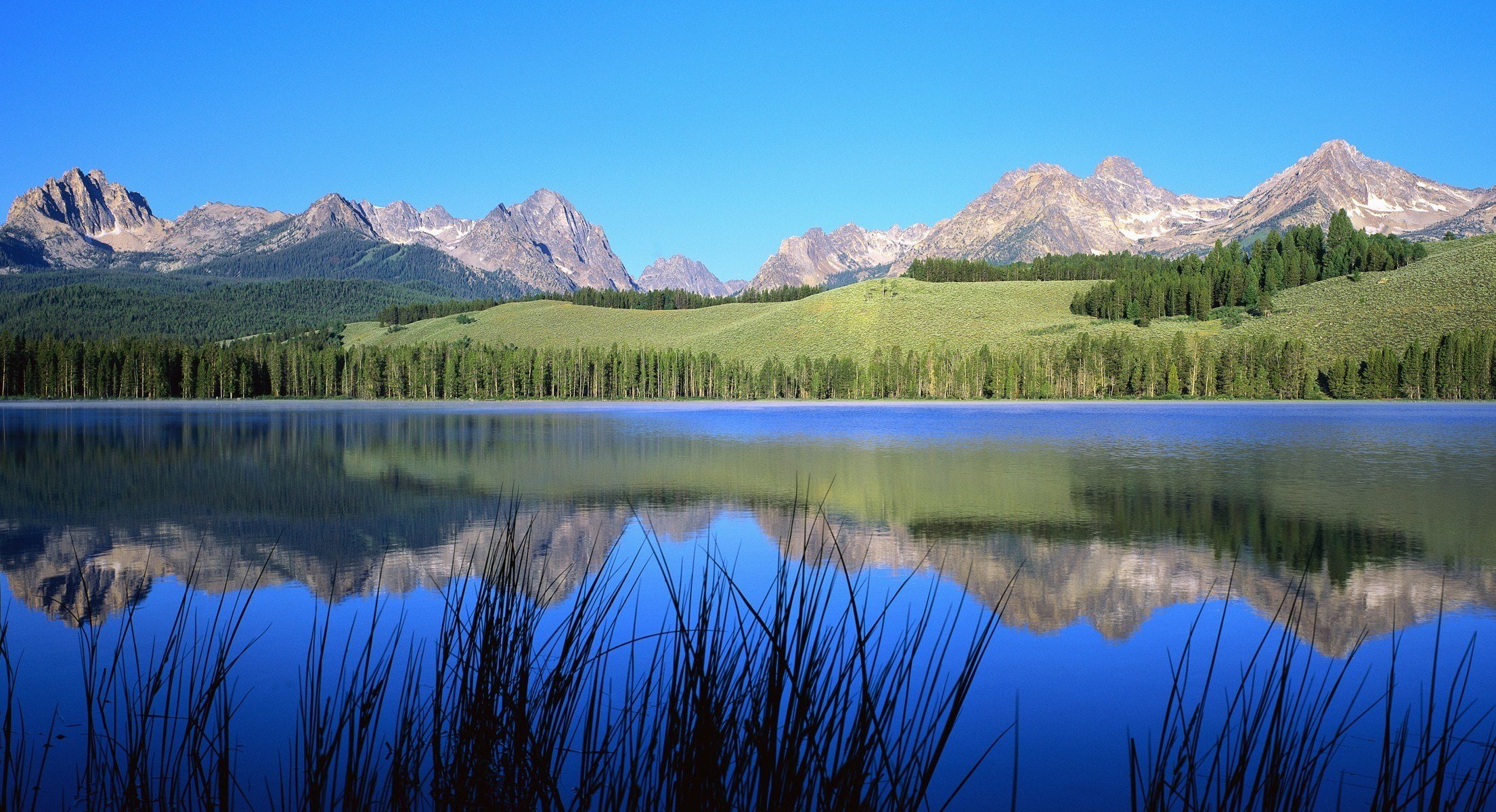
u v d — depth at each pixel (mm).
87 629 12516
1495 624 13461
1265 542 19688
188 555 18016
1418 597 15016
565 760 6699
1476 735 9094
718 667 4734
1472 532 20859
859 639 4160
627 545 18938
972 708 9891
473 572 16438
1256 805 7289
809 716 4148
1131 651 12086
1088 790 7898
